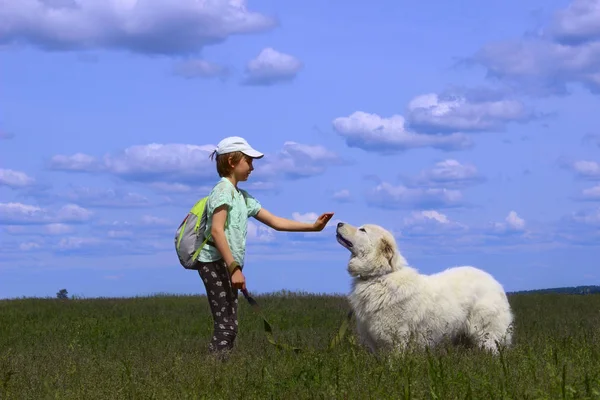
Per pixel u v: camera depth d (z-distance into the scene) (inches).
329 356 289.1
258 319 588.4
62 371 295.6
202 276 319.9
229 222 314.0
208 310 692.1
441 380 220.2
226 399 225.6
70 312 679.7
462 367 258.2
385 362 271.7
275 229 339.6
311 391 223.1
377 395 213.5
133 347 413.4
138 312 674.8
